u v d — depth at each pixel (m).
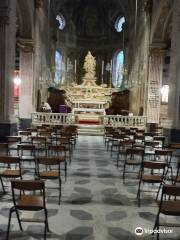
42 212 5.85
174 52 13.60
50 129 14.52
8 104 13.75
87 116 23.22
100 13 36.72
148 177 6.63
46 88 27.38
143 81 22.61
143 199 6.82
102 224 5.36
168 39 20.02
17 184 4.50
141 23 24.70
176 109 13.26
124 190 7.50
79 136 18.97
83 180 8.33
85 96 28.92
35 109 21.77
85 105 27.59
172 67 13.76
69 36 36.28
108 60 36.53
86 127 20.55
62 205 6.27
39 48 23.06
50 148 8.20
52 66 31.59
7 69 13.69
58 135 13.63
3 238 4.70
